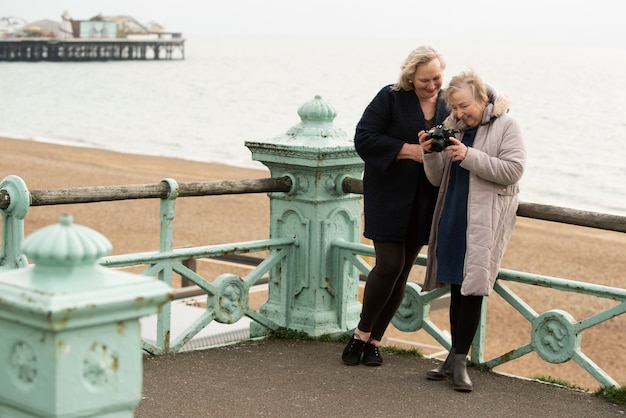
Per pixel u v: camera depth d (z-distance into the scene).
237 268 12.62
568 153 33.84
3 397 2.07
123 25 145.75
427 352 8.67
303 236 5.68
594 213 4.62
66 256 1.98
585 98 54.75
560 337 4.79
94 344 2.02
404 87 4.76
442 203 4.67
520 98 54.19
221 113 54.53
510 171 4.39
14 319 1.99
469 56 137.38
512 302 4.94
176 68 108.31
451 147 4.36
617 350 11.00
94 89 73.12
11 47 134.62
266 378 4.86
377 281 4.91
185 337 5.30
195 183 5.20
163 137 42.22
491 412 4.43
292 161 5.55
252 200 21.84
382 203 4.81
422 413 4.39
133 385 2.08
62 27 142.25
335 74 92.06
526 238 18.95
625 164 31.59
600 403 4.61
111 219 18.97
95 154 34.19
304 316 5.70
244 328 6.79
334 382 4.82
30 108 56.88
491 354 10.48
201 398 4.51
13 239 4.58
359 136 4.79
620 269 16.38
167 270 5.16
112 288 2.01
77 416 2.01
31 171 28.42
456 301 4.81
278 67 108.38
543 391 4.76
